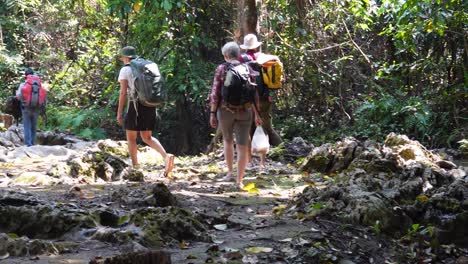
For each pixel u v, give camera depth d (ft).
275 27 44.75
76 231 14.16
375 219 15.89
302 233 14.98
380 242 15.08
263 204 19.45
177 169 27.81
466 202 16.85
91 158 24.18
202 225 15.20
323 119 49.42
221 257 13.14
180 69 48.80
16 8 67.56
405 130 43.45
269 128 32.91
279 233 15.28
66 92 64.23
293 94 49.47
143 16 46.93
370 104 44.39
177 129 55.67
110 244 13.60
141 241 13.58
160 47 48.75
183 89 47.34
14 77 69.46
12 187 21.33
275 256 13.28
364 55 45.73
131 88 26.09
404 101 44.70
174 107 55.67
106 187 21.74
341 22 47.60
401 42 42.93
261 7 43.57
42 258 12.55
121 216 15.03
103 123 59.52
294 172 27.27
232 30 49.67
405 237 15.42
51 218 14.30
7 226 14.25
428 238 15.42
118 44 55.77
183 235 14.42
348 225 15.71
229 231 15.57
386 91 46.73
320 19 47.14
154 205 17.49
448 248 15.07
